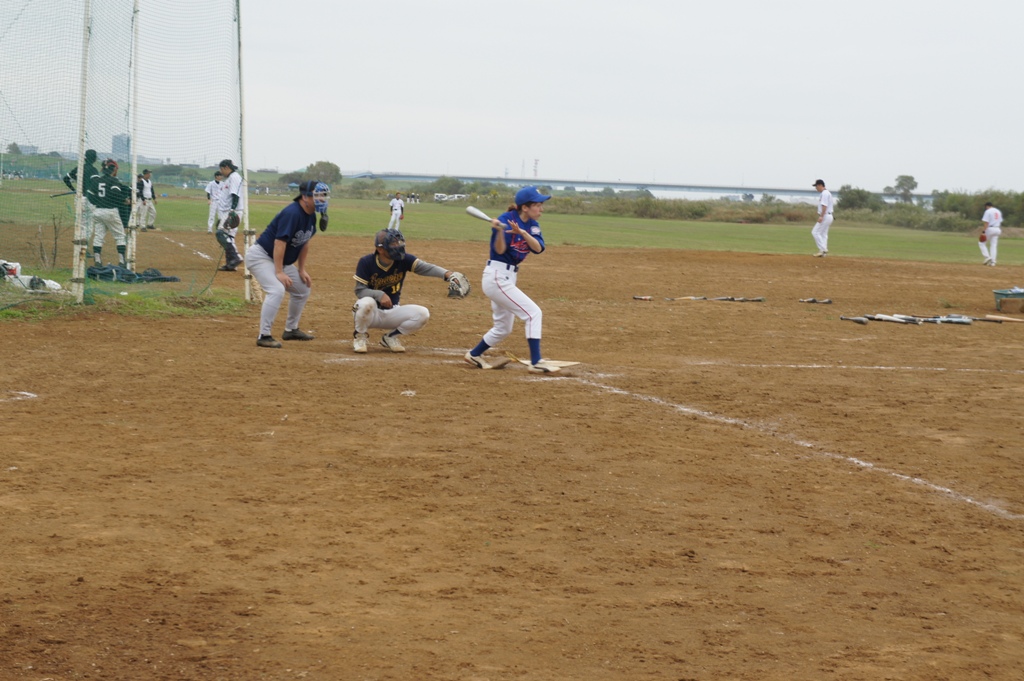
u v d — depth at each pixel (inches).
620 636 175.8
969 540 236.5
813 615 188.9
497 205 3892.7
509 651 167.8
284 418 329.4
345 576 197.9
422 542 219.0
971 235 2908.5
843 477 285.7
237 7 615.2
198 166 780.6
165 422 320.2
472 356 440.8
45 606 177.9
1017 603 198.8
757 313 698.2
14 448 281.3
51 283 603.2
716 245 1628.9
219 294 657.0
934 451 318.7
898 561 220.2
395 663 161.8
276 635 170.9
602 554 216.4
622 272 989.2
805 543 229.6
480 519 236.1
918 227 3334.2
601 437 319.0
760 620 185.3
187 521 226.2
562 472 277.9
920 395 412.8
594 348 526.3
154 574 194.7
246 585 191.5
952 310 778.8
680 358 499.8
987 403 399.2
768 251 1499.8
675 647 172.1
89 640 166.1
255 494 248.1
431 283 812.0
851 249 1654.8
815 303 783.7
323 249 1111.6
